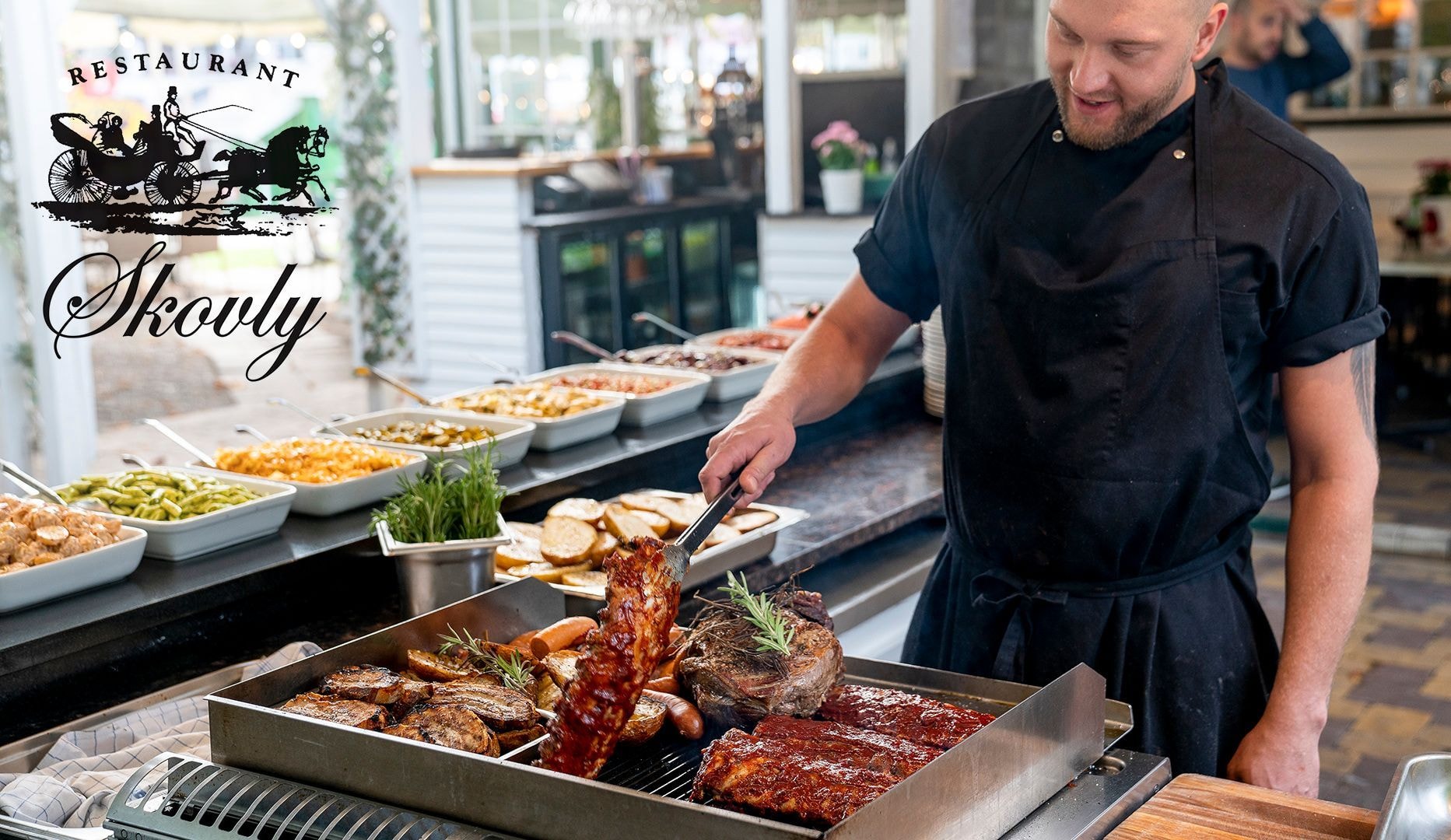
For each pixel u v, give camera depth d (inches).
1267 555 215.2
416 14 311.3
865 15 372.5
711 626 68.8
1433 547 219.3
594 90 388.5
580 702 57.6
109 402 315.6
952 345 83.9
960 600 85.0
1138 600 79.1
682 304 345.7
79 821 62.9
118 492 94.8
